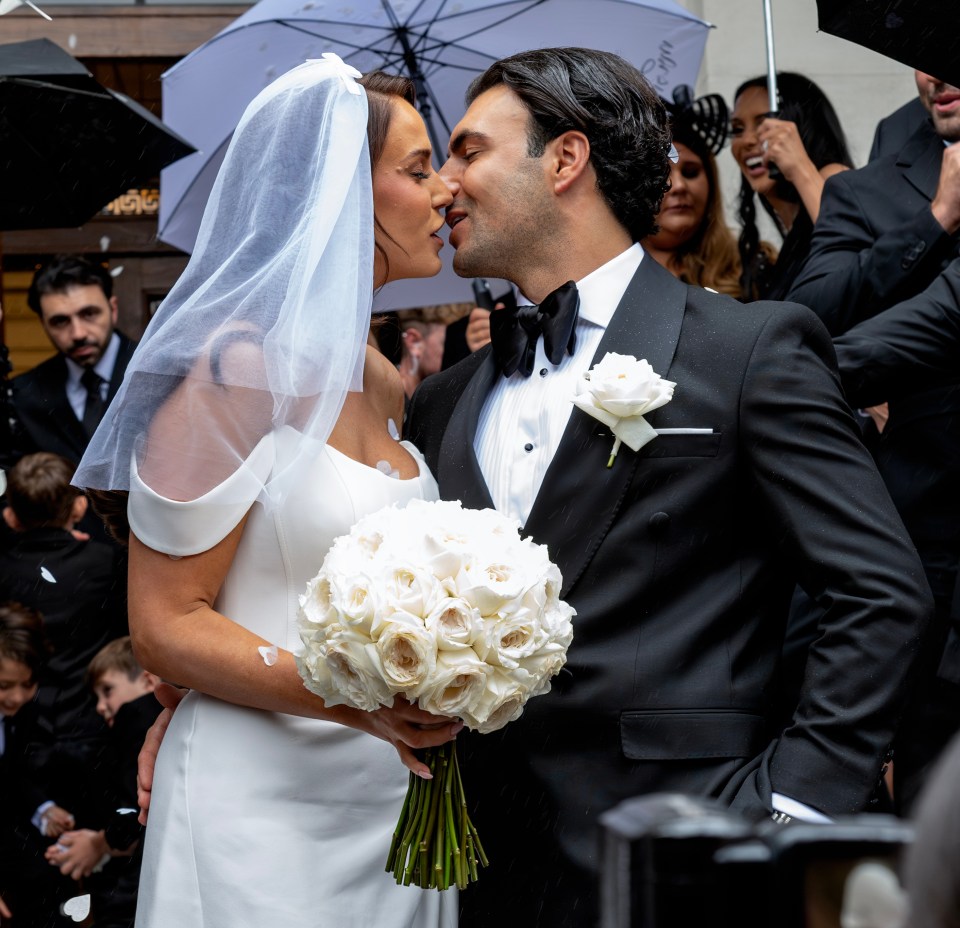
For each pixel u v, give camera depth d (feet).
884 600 7.77
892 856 2.97
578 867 8.05
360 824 8.43
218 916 7.98
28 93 13.57
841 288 11.90
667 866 3.01
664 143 9.04
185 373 8.02
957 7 10.30
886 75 18.94
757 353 8.29
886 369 10.59
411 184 8.77
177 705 9.05
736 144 15.75
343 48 15.53
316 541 8.17
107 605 15.24
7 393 16.01
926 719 10.82
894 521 8.02
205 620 7.97
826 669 7.84
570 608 7.39
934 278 11.53
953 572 10.85
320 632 7.11
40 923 14.06
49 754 14.37
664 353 8.53
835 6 10.63
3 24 21.43
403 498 8.56
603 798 8.08
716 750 7.98
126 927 13.71
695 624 8.19
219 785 8.18
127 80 22.07
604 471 8.34
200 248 8.46
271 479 7.98
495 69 9.14
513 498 8.73
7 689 14.42
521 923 8.27
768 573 8.43
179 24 21.57
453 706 6.98
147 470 7.97
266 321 8.08
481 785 8.47
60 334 17.38
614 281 8.93
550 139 8.86
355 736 8.42
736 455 8.26
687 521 8.24
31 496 15.08
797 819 7.58
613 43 15.75
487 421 9.06
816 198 14.29
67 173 14.16
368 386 9.09
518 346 8.95
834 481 8.00
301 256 8.16
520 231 8.94
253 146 8.46
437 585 6.99
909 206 12.40
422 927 8.70
